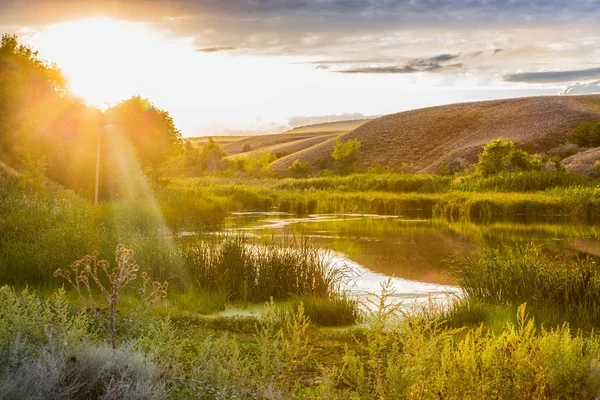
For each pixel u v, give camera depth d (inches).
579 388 202.7
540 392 197.0
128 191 1363.2
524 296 428.8
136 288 438.6
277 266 487.8
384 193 1887.3
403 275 609.3
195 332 338.3
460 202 1497.3
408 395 177.0
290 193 1909.4
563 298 426.6
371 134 4781.0
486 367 191.8
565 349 210.1
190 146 3900.1
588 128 3289.9
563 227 1165.7
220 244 565.6
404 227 1148.5
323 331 368.2
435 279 585.6
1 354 190.1
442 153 4163.4
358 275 578.2
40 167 1141.1
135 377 185.3
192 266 493.0
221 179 2709.2
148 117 1567.4
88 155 1382.9
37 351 195.8
